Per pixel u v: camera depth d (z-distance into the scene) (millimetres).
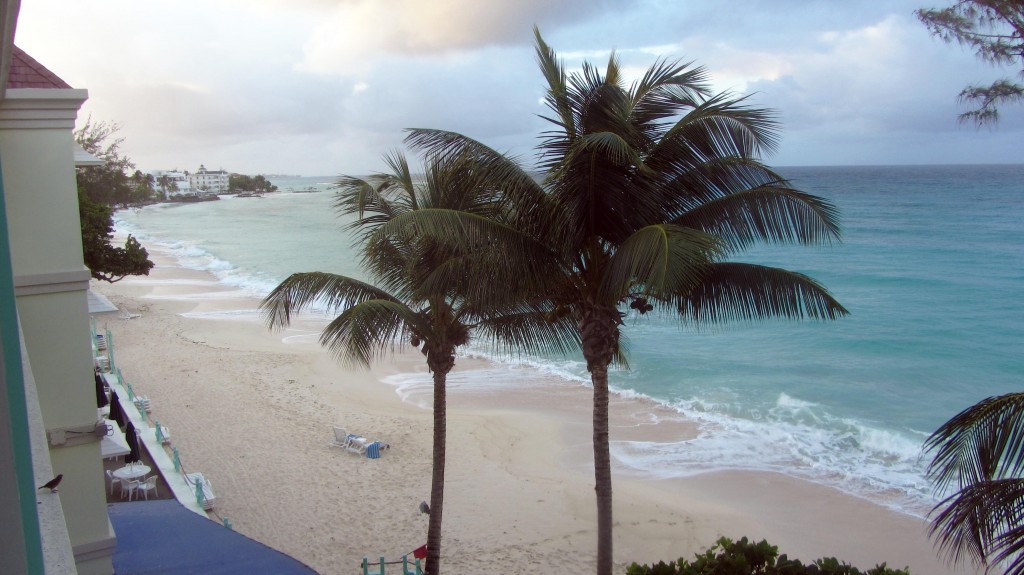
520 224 9367
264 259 67688
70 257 7988
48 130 7777
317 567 13055
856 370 27031
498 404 23812
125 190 61281
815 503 16266
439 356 11867
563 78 8961
